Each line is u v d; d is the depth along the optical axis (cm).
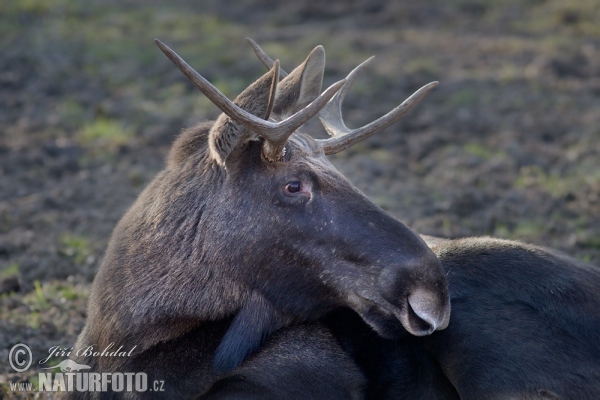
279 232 1980
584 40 6725
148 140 4672
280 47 6425
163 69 5919
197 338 1991
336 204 1978
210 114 5009
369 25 7488
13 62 5959
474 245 2109
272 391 1886
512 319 1956
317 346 2016
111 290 2019
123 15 7512
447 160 4338
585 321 1948
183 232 1998
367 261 1939
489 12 7719
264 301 2022
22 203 3881
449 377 1978
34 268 3206
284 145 1966
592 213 3659
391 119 2147
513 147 4444
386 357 2059
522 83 5672
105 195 3978
